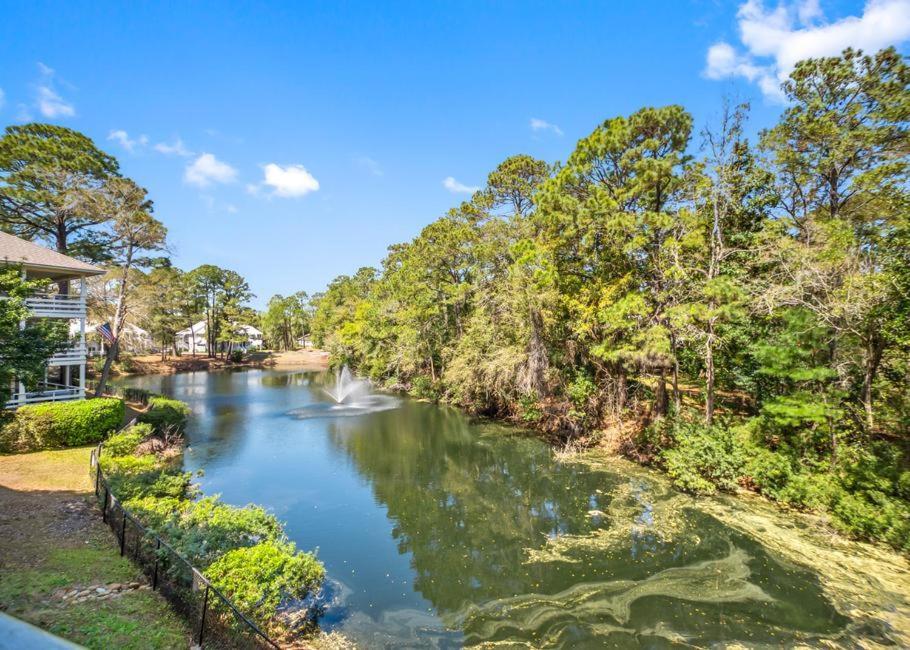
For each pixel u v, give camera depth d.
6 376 8.95
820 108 16.47
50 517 9.27
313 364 63.66
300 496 13.88
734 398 19.98
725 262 15.57
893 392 12.40
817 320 11.90
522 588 8.91
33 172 21.27
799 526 11.12
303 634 7.39
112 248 25.97
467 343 25.84
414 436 21.69
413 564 9.89
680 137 14.69
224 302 61.44
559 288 18.30
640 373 19.05
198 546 7.72
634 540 10.82
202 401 31.47
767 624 7.61
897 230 10.37
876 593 8.39
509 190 26.61
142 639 5.46
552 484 14.94
